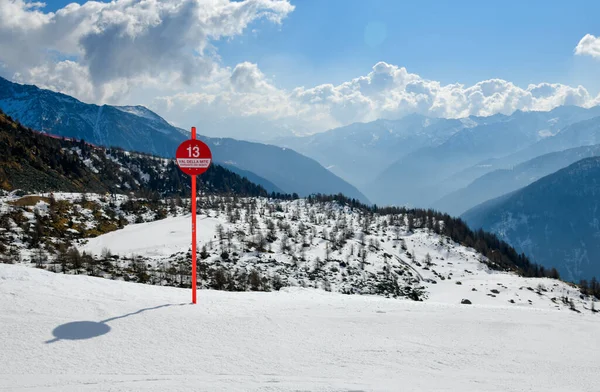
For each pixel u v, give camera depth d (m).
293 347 10.10
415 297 117.56
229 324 11.44
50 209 126.88
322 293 20.67
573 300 126.38
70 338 9.55
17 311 10.84
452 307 17.11
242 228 143.62
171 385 7.53
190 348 9.53
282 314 12.94
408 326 12.83
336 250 139.50
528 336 12.99
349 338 11.13
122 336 9.91
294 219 184.25
